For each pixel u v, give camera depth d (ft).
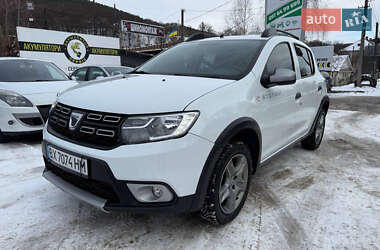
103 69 24.14
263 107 7.80
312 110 12.26
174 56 9.85
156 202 5.71
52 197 8.31
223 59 8.58
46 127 7.31
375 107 33.14
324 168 11.59
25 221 7.06
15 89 13.17
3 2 103.81
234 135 6.55
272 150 9.04
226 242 6.46
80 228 6.84
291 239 6.66
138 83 7.31
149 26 127.85
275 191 9.25
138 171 5.41
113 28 169.68
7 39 70.90
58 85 14.90
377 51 110.32
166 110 5.67
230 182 6.94
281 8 33.32
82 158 5.84
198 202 5.99
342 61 137.08
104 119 5.82
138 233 6.70
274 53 9.14
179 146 5.53
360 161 12.60
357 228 7.20
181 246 6.27
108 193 5.82
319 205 8.35
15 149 12.68
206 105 6.06
